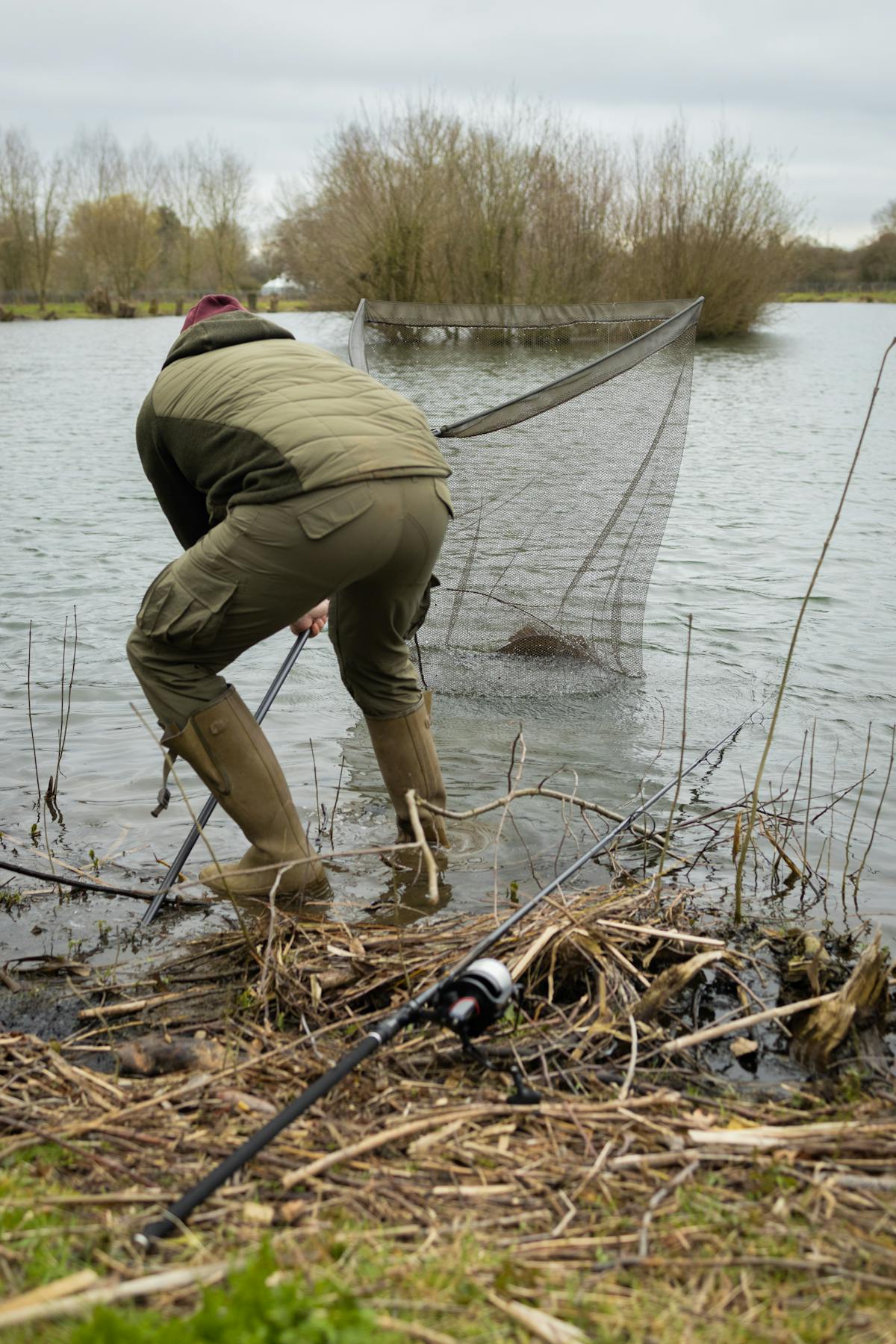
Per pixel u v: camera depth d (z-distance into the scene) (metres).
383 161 29.28
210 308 3.79
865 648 6.27
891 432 15.52
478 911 3.62
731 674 5.88
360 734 5.13
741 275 33.59
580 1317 1.85
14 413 18.64
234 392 3.41
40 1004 3.08
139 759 4.82
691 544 8.80
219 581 3.39
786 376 24.11
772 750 4.91
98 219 75.25
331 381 3.46
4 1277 1.91
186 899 3.73
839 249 72.44
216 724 3.58
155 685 3.58
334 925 3.39
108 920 3.60
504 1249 2.02
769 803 4.23
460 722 5.25
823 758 4.82
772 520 9.70
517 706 5.47
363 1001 3.03
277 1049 2.73
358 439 3.33
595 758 4.85
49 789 4.46
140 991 3.15
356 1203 2.16
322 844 4.09
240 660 6.11
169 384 3.57
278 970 3.06
